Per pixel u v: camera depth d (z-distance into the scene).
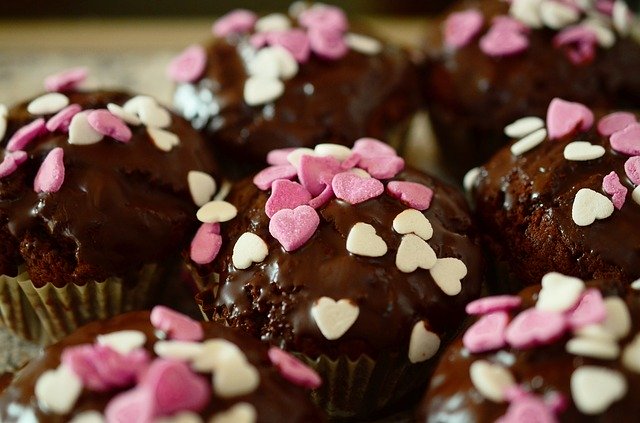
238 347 0.26
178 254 0.31
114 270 0.30
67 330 0.32
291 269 0.28
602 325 0.25
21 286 0.31
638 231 0.29
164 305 0.33
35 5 0.44
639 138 0.30
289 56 0.34
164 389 0.24
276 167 0.31
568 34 0.36
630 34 0.37
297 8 0.38
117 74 0.41
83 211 0.29
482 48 0.36
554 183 0.30
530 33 0.36
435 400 0.26
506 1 0.37
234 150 0.34
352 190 0.29
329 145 0.31
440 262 0.29
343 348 0.28
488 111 0.36
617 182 0.29
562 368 0.25
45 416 0.25
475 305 0.27
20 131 0.30
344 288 0.28
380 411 0.31
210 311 0.29
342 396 0.30
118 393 0.25
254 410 0.25
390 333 0.28
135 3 0.44
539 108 0.35
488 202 0.31
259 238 0.29
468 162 0.38
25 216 0.29
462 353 0.26
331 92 0.34
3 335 0.33
